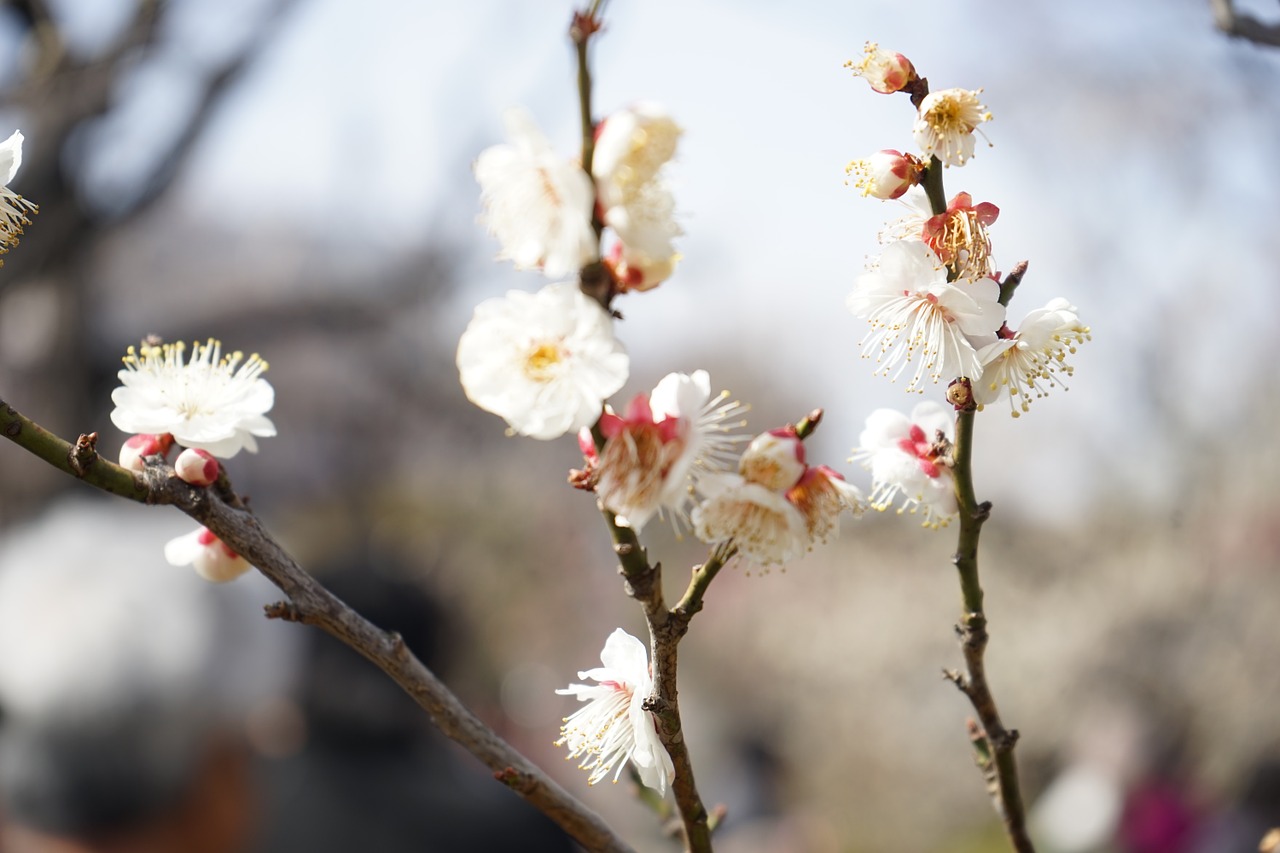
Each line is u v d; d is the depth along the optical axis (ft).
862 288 3.63
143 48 14.64
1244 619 19.93
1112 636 22.08
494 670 24.38
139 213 15.79
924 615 30.83
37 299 16.05
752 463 3.03
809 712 31.17
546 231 2.70
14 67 15.19
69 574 5.53
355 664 7.45
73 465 3.08
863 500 3.20
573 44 2.68
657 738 3.30
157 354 3.55
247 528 3.32
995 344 3.60
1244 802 13.76
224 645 5.74
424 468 30.35
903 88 3.59
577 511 33.81
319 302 21.97
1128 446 24.43
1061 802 14.66
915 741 29.89
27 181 14.51
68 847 5.35
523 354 2.78
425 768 7.45
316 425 27.96
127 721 5.31
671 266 2.79
